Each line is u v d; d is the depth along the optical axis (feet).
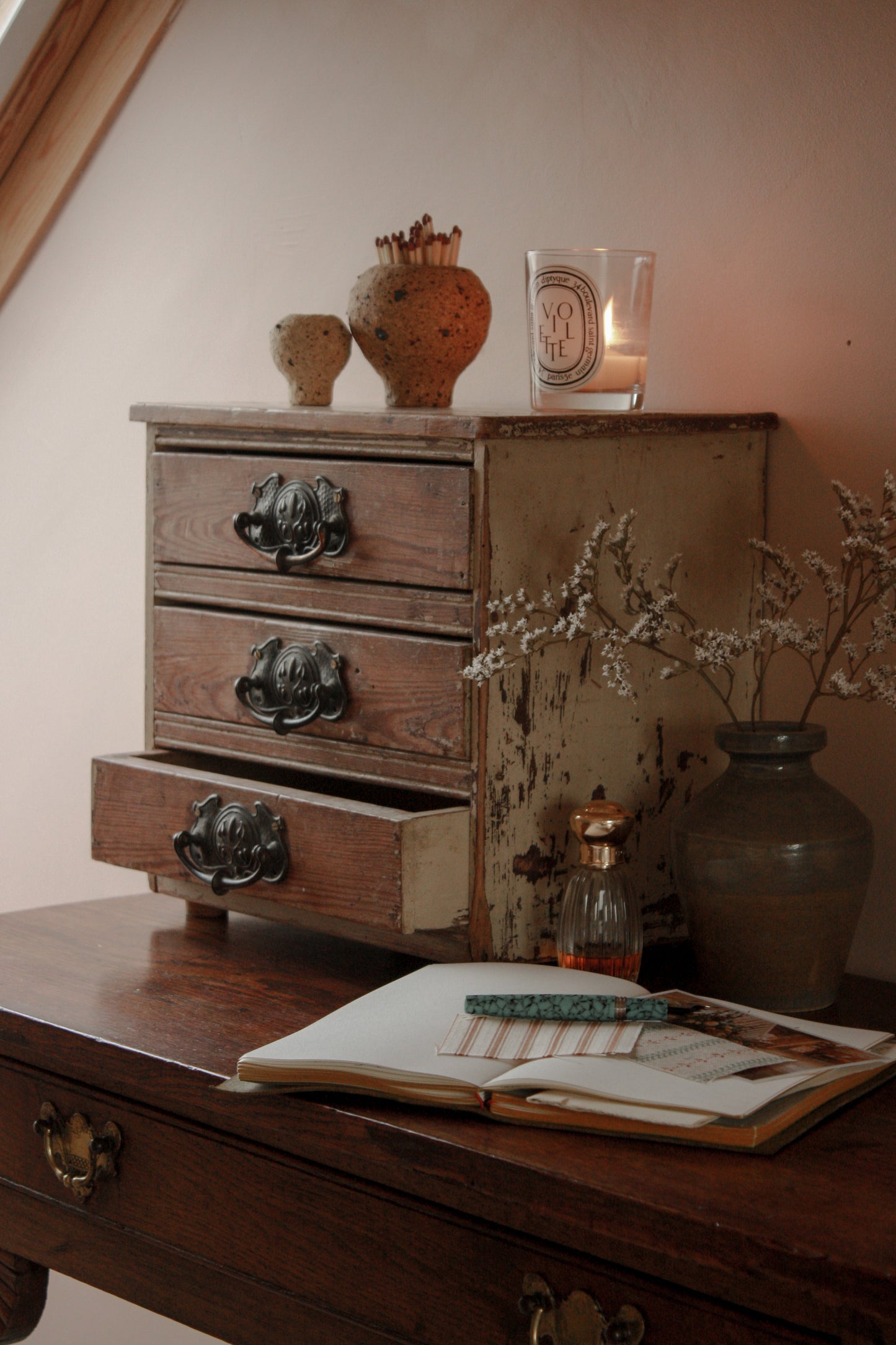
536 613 3.49
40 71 5.74
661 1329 2.46
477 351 4.03
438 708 3.46
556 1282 2.59
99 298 5.84
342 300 5.08
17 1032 3.39
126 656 5.88
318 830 3.52
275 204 5.24
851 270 3.88
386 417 3.48
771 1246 2.26
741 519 4.02
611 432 3.53
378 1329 2.86
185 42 5.45
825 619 4.00
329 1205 2.92
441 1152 2.64
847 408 3.92
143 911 4.34
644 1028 2.94
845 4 3.82
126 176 5.69
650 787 3.88
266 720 3.80
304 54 5.09
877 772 3.93
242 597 3.92
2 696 6.40
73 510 6.02
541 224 4.53
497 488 3.35
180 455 4.04
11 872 6.44
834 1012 3.50
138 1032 3.26
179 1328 5.71
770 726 3.58
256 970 3.75
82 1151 3.39
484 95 4.62
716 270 4.14
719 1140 2.58
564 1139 2.65
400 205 4.89
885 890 3.93
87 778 6.09
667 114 4.20
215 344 5.47
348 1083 2.81
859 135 3.83
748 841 3.34
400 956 3.87
